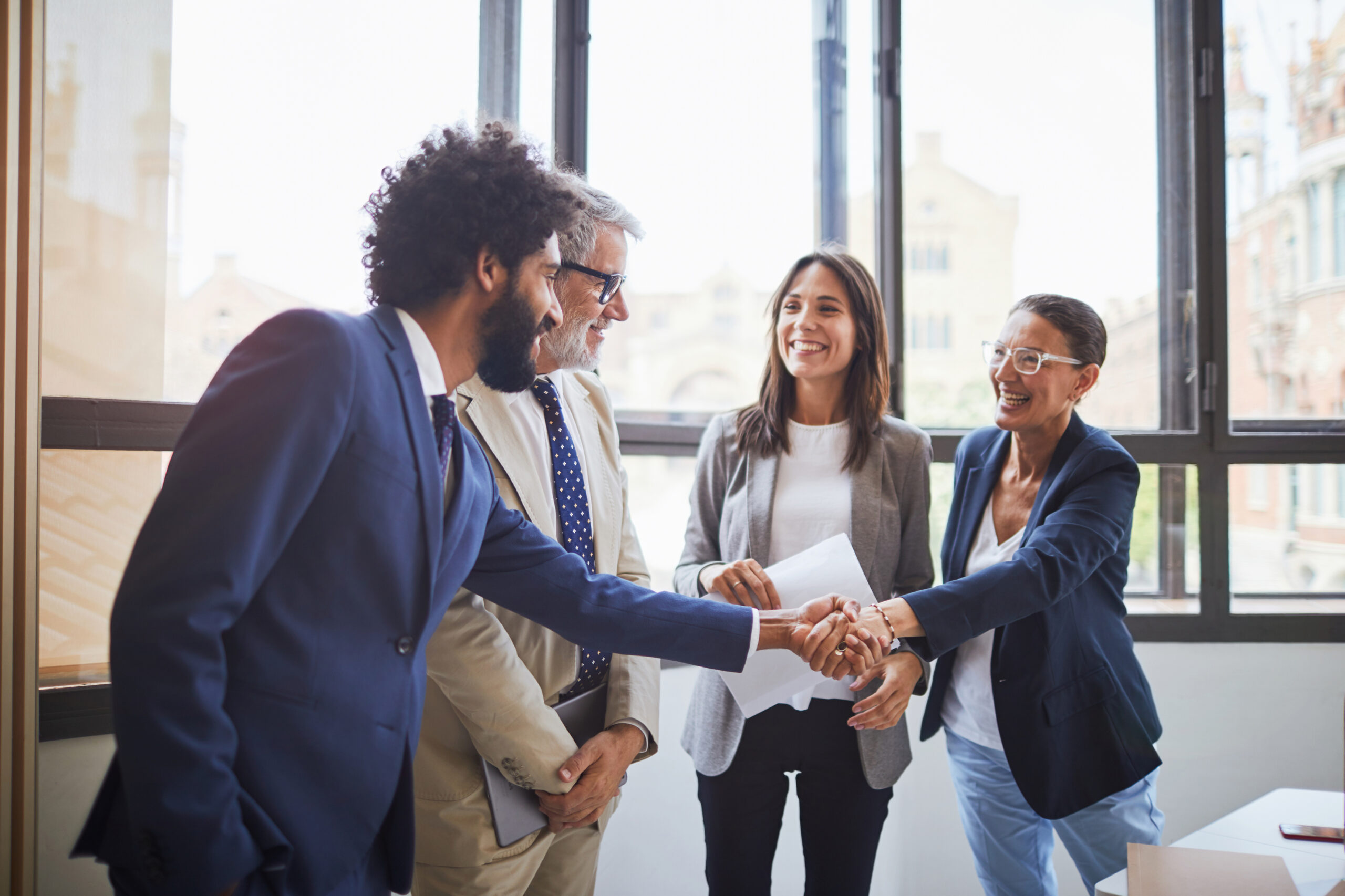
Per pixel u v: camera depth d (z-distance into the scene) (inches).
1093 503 58.7
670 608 50.9
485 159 39.0
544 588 47.8
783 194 100.0
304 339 33.0
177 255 68.9
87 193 63.7
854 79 101.7
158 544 29.3
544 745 46.7
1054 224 102.8
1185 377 104.1
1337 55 103.3
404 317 38.0
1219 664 100.0
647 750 53.3
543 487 53.0
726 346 98.4
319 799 33.2
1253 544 103.1
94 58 64.1
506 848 47.6
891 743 60.8
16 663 46.9
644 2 94.9
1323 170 104.0
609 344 93.5
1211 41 102.6
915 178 101.4
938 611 55.7
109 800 32.0
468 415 50.4
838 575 58.3
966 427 102.0
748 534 64.2
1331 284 104.6
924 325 101.4
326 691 33.3
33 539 47.6
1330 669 100.4
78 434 62.2
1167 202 103.9
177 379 68.9
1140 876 44.3
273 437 30.6
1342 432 104.3
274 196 74.4
